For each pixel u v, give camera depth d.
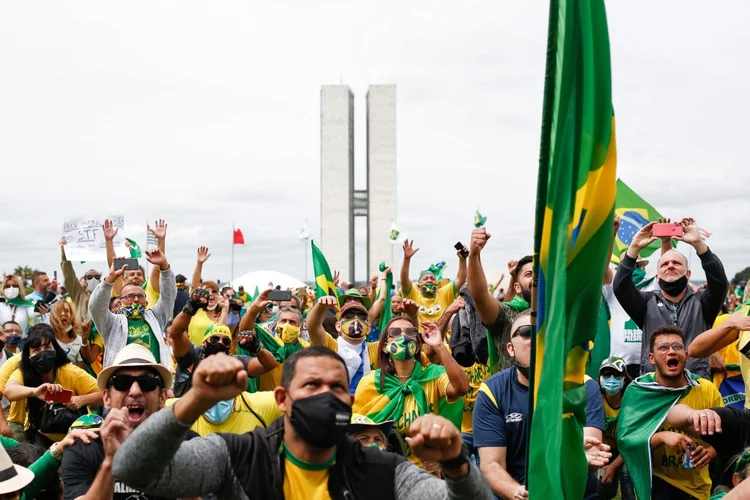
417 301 12.26
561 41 3.26
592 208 3.42
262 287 20.52
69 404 7.66
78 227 12.99
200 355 7.35
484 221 9.13
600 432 5.53
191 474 2.85
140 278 10.11
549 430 3.25
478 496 2.83
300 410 2.90
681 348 6.20
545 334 3.35
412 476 3.00
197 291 7.46
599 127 3.34
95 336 10.35
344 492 2.96
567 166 3.27
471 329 8.10
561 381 3.16
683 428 6.12
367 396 6.78
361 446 3.12
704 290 7.84
